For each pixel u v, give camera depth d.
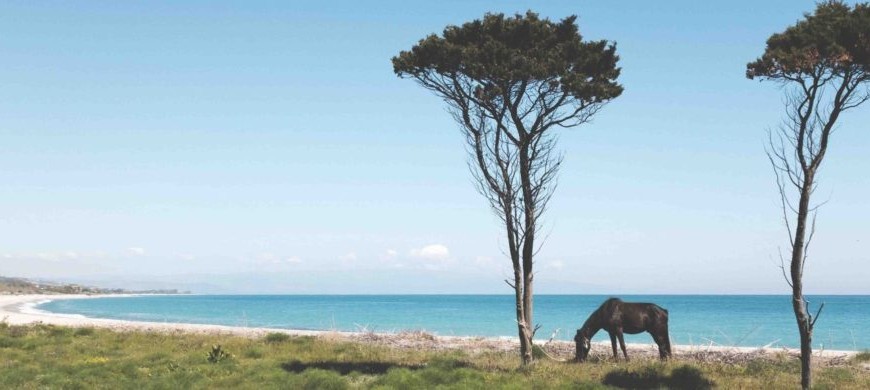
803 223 17.84
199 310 150.25
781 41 18.55
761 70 18.44
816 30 17.72
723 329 76.44
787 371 23.39
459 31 22.48
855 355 29.97
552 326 83.62
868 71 17.64
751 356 28.89
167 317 106.00
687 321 99.00
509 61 21.36
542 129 22.41
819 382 20.03
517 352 30.53
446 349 32.50
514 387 18.58
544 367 22.02
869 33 17.00
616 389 18.78
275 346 30.12
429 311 150.88
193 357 24.91
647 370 21.25
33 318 70.69
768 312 141.38
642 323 24.38
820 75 17.89
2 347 27.92
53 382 19.92
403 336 40.38
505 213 22.23
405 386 19.06
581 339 24.78
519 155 22.23
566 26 22.34
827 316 123.69
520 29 21.83
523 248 22.48
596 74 22.52
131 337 32.84
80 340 31.06
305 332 48.16
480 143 22.56
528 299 22.38
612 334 24.83
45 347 27.94
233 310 153.38
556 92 22.06
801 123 17.78
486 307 186.75
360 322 94.56
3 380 19.97
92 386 19.64
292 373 21.42
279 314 130.12
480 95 21.75
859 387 19.61
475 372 20.69
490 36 21.95
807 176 17.70
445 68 22.17
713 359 27.77
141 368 22.94
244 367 23.00
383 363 24.30
